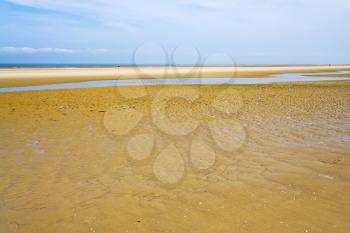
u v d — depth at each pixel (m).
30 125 6.95
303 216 2.75
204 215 2.81
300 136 5.92
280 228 2.54
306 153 4.79
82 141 5.53
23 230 2.60
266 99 12.30
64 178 3.75
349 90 16.20
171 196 3.25
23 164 4.25
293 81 24.86
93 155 4.70
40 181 3.65
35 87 17.77
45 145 5.23
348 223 2.61
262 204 3.02
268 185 3.52
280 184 3.54
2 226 2.65
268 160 4.47
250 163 4.35
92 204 3.06
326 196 3.18
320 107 9.88
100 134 6.09
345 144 5.29
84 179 3.73
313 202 3.04
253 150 5.00
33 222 2.72
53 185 3.53
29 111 8.98
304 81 24.73
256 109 9.54
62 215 2.84
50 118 7.85
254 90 16.59
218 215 2.80
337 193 3.25
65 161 4.40
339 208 2.90
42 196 3.24
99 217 2.80
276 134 6.10
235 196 3.22
